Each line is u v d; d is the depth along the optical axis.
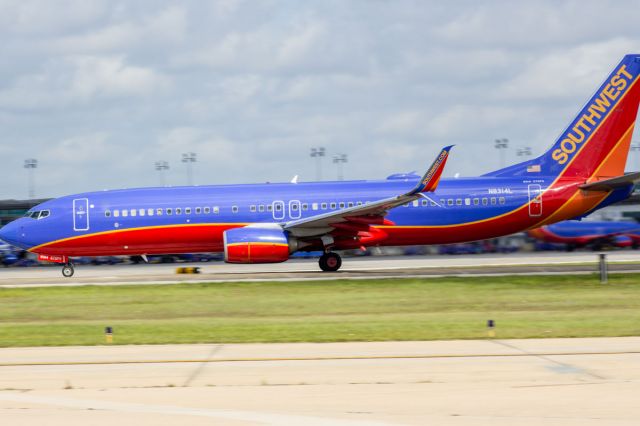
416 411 50.75
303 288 136.38
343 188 174.00
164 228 171.00
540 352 70.56
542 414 49.53
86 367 67.38
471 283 139.75
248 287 138.75
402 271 168.25
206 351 74.75
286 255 159.50
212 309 113.62
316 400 54.03
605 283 137.12
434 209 170.38
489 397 53.91
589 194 173.00
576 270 161.50
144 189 176.25
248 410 51.81
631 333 81.69
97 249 173.25
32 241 172.12
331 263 169.88
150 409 52.41
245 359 70.00
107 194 175.00
